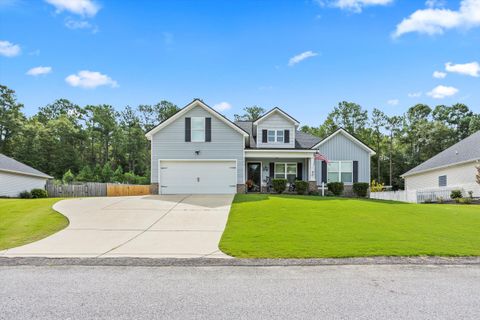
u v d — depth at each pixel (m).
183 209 13.48
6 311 4.12
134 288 5.04
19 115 48.44
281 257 7.00
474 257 7.02
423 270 6.10
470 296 4.72
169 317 3.94
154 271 6.01
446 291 4.94
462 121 53.94
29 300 4.51
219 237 9.01
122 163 61.47
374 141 53.56
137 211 13.08
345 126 54.09
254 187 22.33
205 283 5.30
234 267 6.30
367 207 14.04
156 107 63.41
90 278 5.56
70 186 27.59
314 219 11.26
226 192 20.33
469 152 23.48
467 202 20.22
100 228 10.23
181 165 20.44
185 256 7.12
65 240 8.70
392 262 6.64
